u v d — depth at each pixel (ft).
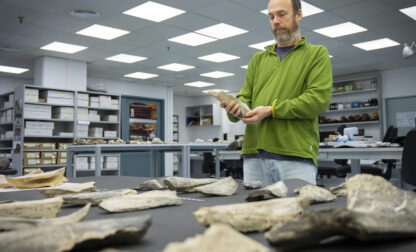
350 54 24.18
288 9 4.58
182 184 3.01
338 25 18.66
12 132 23.31
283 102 4.16
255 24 18.15
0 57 23.95
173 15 16.90
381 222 1.34
